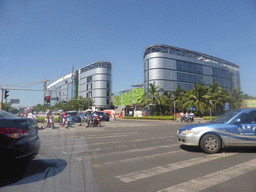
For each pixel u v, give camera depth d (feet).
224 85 244.22
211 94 131.03
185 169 13.67
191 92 127.65
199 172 12.98
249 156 17.65
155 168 13.92
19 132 9.96
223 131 18.93
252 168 13.82
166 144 24.64
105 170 13.37
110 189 10.02
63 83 397.19
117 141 27.25
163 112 131.95
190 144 19.15
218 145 18.81
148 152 19.54
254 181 11.23
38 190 5.46
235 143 18.76
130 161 15.90
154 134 36.86
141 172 12.98
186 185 10.67
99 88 299.99
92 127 56.85
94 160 16.16
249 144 18.61
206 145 18.88
